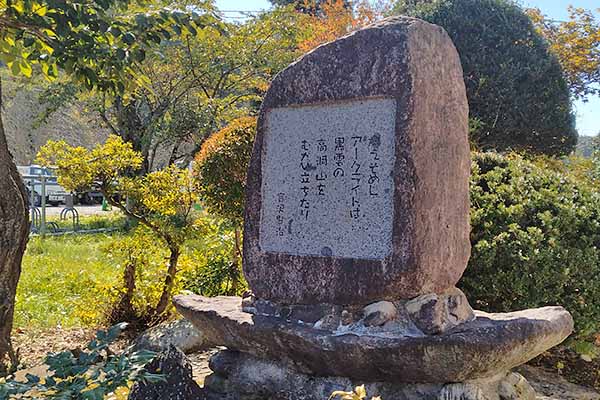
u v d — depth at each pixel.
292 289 3.54
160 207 5.79
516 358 3.04
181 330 5.28
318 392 3.30
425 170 3.21
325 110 3.53
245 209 3.81
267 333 3.35
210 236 6.29
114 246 6.00
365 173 3.34
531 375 4.89
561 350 5.09
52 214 21.38
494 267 4.79
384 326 3.15
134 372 2.59
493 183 5.30
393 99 3.26
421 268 3.15
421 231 3.16
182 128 14.48
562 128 9.77
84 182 5.68
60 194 24.45
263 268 3.68
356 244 3.35
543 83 9.66
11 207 4.86
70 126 23.47
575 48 14.15
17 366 4.64
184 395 3.16
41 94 15.47
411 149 3.17
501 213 4.98
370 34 3.37
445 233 3.32
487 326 3.03
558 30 14.50
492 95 9.37
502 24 9.49
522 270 4.68
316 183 3.54
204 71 14.84
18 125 22.44
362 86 3.36
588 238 4.85
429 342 2.88
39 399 2.46
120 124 15.41
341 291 3.34
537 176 5.37
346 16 15.17
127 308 6.00
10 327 4.99
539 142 9.85
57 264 9.72
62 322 6.63
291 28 14.88
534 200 5.04
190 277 6.30
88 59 4.78
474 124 9.00
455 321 3.21
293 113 3.66
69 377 2.60
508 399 3.21
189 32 5.02
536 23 14.35
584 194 5.21
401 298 3.21
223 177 5.82
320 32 14.97
